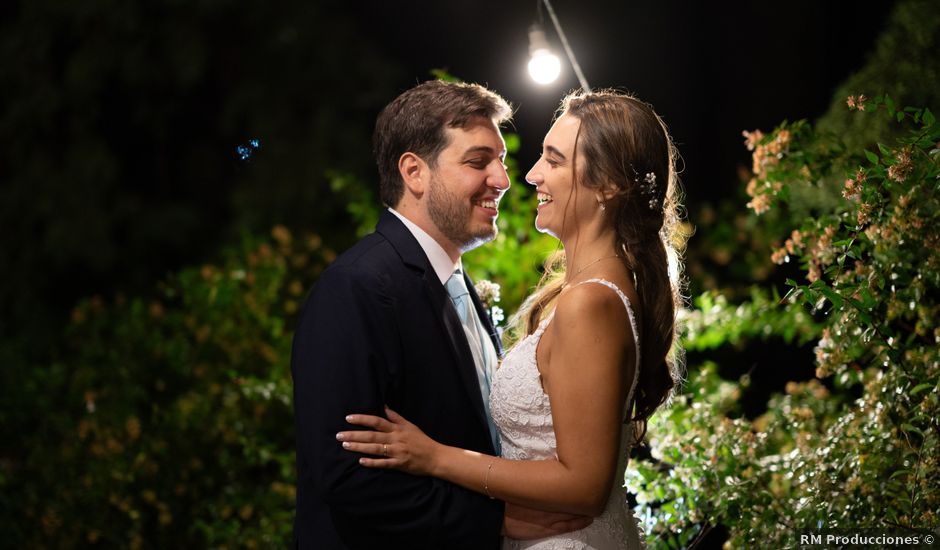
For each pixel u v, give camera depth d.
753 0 7.14
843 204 2.84
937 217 2.47
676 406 3.09
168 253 8.08
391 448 2.19
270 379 4.59
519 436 2.30
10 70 7.70
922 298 2.65
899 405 2.53
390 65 7.82
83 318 5.33
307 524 2.35
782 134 2.88
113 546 4.16
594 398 2.13
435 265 2.45
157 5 7.46
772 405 3.49
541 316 2.43
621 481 2.33
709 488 2.80
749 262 6.00
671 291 2.33
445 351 2.34
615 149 2.25
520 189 4.64
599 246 2.28
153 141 8.23
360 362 2.22
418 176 2.42
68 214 7.70
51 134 7.86
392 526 2.19
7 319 7.65
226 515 4.10
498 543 2.29
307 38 7.66
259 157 7.50
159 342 4.83
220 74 7.81
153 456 4.20
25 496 4.33
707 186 7.48
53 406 4.84
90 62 7.54
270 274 5.13
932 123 2.35
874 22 6.86
